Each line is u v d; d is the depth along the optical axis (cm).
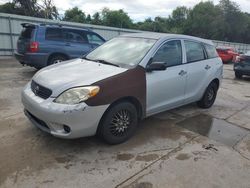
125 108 383
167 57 461
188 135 443
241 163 363
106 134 371
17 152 351
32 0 3064
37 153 352
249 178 329
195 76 522
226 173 335
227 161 365
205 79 557
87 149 371
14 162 328
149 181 308
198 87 544
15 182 291
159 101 446
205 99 587
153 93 425
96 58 462
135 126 409
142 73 403
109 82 358
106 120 364
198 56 545
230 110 611
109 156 357
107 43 509
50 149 364
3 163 324
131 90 382
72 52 880
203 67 547
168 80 451
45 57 827
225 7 6309
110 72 379
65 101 334
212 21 6341
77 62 448
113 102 365
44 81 366
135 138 416
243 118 558
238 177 329
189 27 6688
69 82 351
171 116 533
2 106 532
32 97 364
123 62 421
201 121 516
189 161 358
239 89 890
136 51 441
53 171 315
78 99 335
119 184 299
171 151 383
